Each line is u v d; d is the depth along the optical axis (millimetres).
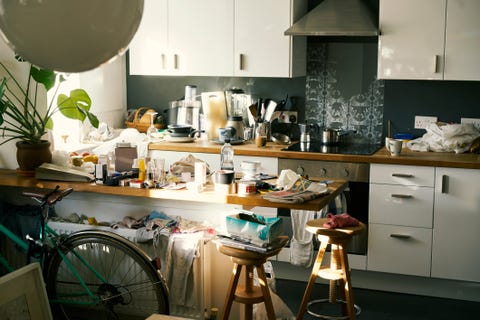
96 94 5723
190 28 5547
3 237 4266
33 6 1176
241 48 5406
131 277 3971
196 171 3809
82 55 1237
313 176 4965
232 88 5852
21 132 4250
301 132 5480
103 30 1220
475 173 4566
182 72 5625
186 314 3887
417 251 4781
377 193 4805
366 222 4887
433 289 4875
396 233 4809
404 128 5363
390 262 4848
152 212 4039
